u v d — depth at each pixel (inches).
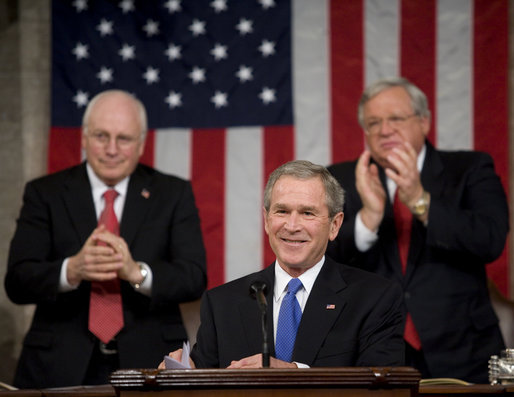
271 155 869.2
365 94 674.8
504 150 829.2
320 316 420.5
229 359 419.5
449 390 423.8
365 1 870.4
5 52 908.6
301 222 414.9
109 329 578.2
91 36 885.8
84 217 609.9
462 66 847.7
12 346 867.4
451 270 609.9
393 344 419.2
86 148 633.0
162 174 645.9
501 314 674.2
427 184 639.1
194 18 887.1
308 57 874.8
